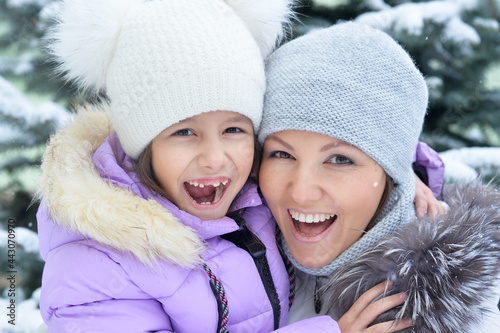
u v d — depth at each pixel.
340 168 1.25
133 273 1.14
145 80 1.20
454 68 2.79
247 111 1.24
